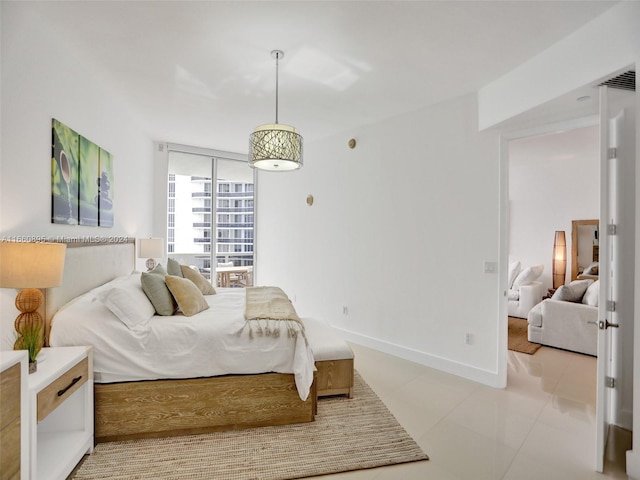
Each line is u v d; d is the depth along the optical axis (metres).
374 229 3.96
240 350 2.18
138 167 4.10
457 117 3.20
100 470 1.78
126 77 2.81
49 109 2.15
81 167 2.55
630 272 2.24
